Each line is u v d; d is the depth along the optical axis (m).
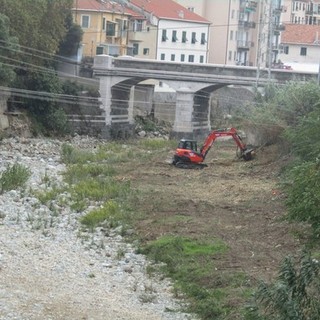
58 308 35.53
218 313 35.81
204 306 36.50
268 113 92.25
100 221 55.34
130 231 52.53
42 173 76.94
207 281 40.69
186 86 119.00
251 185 74.69
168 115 139.00
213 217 58.47
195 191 71.50
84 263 43.88
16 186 65.56
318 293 28.02
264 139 92.75
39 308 35.22
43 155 91.62
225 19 167.00
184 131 119.88
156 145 111.25
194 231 53.00
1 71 94.88
